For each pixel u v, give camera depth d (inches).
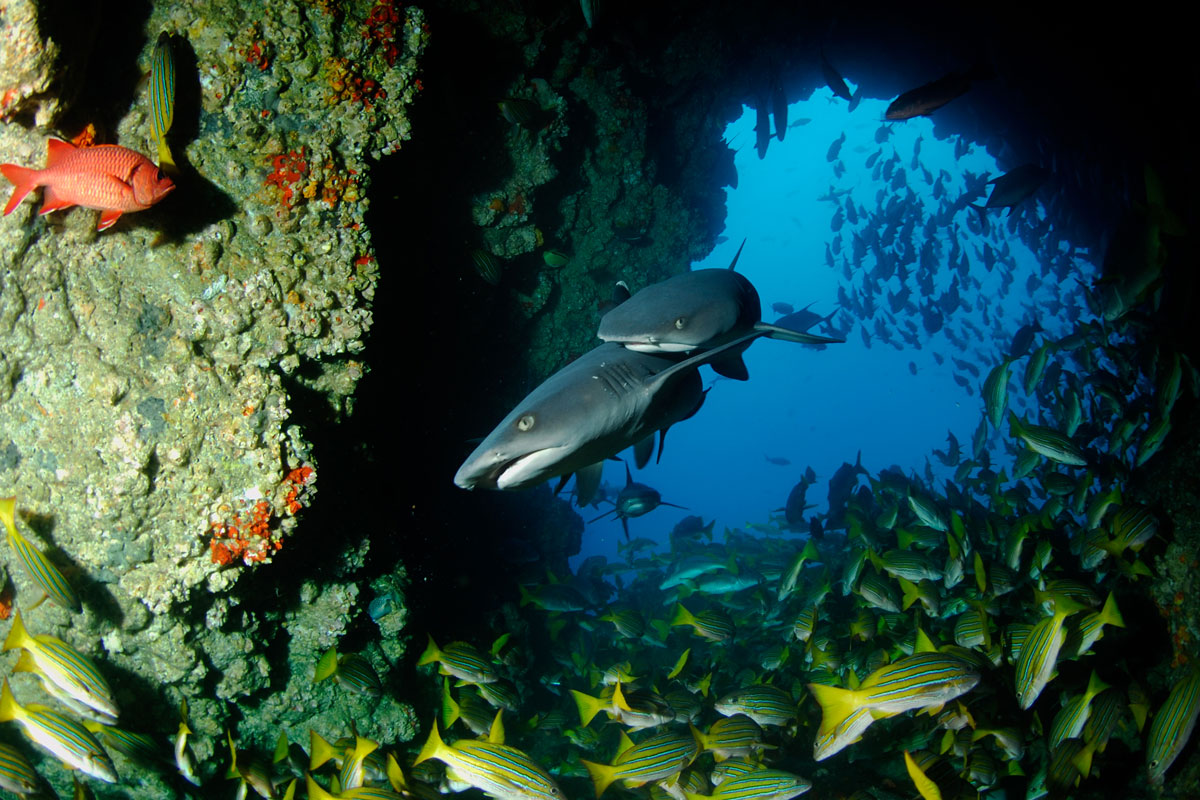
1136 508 207.9
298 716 203.8
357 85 186.4
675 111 457.4
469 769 147.2
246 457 154.6
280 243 172.6
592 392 107.1
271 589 181.5
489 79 309.0
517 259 342.3
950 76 237.1
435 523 309.6
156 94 151.7
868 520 333.7
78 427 153.6
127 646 167.2
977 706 195.8
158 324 159.8
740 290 139.1
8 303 154.2
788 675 271.4
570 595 305.4
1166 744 140.1
